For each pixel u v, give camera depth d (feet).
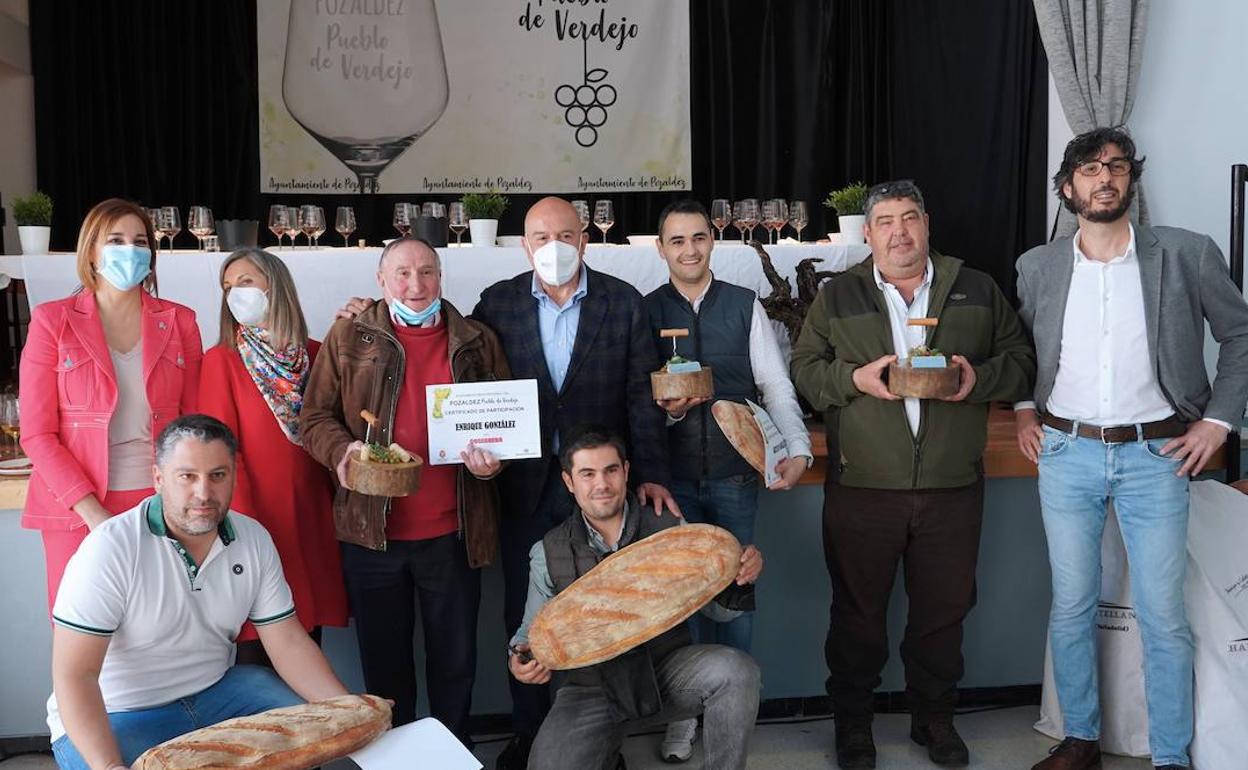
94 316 7.94
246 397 8.34
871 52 19.90
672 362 8.37
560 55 20.33
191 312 8.44
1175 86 16.10
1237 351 8.36
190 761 5.65
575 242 8.53
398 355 8.14
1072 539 8.74
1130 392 8.42
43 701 9.61
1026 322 9.00
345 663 9.82
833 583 9.39
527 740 9.12
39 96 19.21
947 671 9.21
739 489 9.18
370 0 19.92
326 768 8.45
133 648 6.89
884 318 8.79
